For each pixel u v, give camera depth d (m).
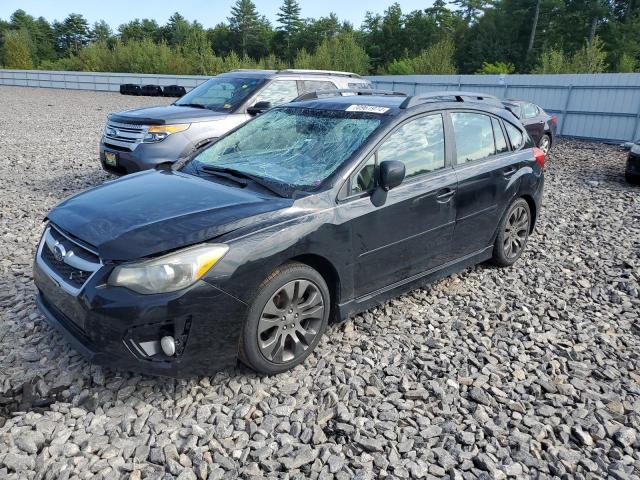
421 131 4.10
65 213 3.37
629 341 4.05
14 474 2.51
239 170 3.85
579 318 4.37
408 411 3.10
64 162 10.44
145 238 2.90
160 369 2.89
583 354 3.83
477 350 3.81
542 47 62.47
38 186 8.25
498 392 3.30
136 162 6.86
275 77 7.84
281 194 3.48
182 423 2.90
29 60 66.81
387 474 2.62
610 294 4.90
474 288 4.86
